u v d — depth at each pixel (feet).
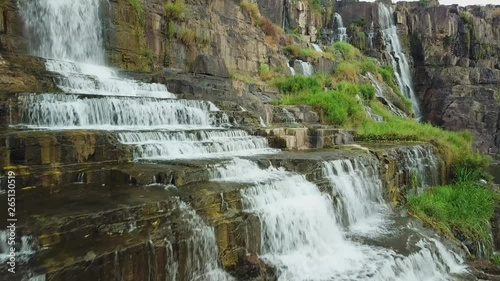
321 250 29.43
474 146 118.01
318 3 147.02
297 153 41.63
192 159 32.83
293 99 69.10
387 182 44.11
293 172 33.88
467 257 35.35
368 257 28.68
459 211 45.65
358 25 149.69
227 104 50.08
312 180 33.60
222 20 76.13
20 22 44.42
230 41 77.36
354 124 68.74
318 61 99.91
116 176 27.27
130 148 30.89
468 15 152.25
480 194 50.88
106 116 35.83
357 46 144.46
